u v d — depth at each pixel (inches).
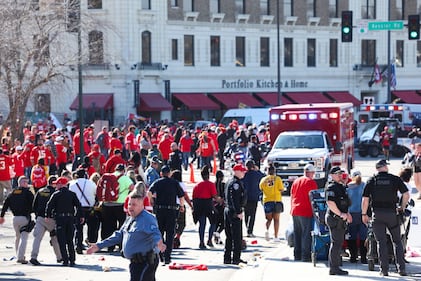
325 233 1588.3
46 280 1472.7
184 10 6112.2
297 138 2967.5
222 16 6254.9
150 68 5890.8
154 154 2893.7
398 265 1417.3
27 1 3075.8
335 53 6919.3
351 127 3346.5
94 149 2578.7
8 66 3041.3
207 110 6230.3
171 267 1593.3
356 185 1583.4
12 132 3120.1
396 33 7185.0
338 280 1386.6
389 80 5826.8
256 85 6476.4
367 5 7037.4
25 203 1691.7
